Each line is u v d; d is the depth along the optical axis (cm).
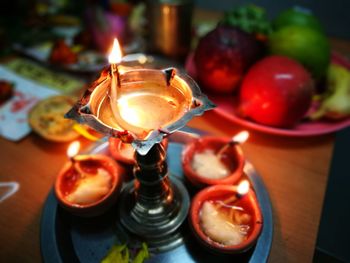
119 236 23
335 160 54
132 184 26
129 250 22
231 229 22
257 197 25
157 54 40
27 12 46
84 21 42
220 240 21
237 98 35
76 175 25
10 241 23
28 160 29
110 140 25
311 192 26
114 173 24
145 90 21
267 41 35
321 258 31
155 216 23
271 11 54
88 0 46
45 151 30
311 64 33
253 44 32
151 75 21
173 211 24
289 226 24
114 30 41
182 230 23
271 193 26
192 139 29
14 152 30
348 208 50
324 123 32
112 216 24
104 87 20
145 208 23
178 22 37
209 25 46
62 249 22
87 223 24
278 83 28
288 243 23
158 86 21
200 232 21
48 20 47
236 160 25
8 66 40
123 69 20
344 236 47
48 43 43
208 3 57
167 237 23
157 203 23
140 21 45
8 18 45
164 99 21
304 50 32
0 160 29
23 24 45
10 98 35
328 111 31
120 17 41
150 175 21
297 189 27
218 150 27
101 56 41
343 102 31
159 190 23
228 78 32
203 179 24
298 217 25
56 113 32
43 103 33
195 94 18
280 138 31
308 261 22
